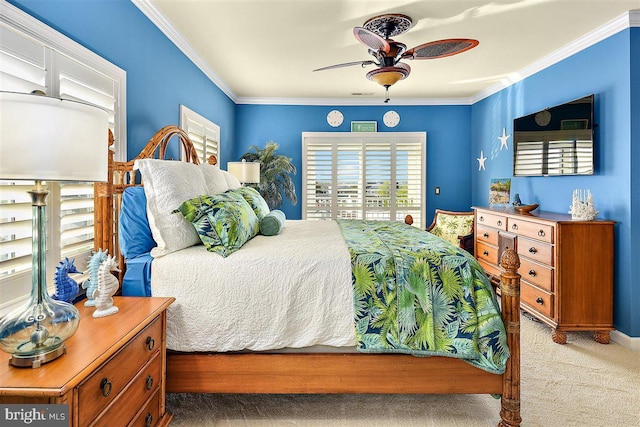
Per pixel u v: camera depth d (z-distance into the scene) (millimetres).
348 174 5551
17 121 920
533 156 3729
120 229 1790
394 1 2518
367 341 1633
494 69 4016
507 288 1662
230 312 1676
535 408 1859
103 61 1988
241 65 3881
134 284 1706
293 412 1816
